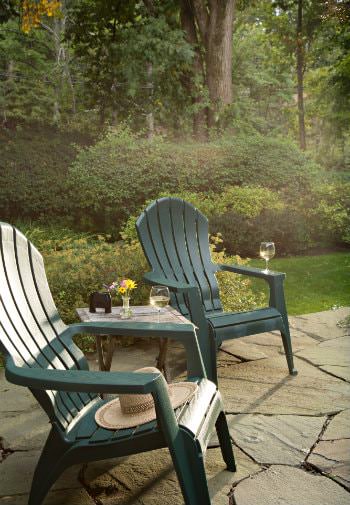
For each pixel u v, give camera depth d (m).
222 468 2.52
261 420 3.02
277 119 24.69
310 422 2.98
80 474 2.52
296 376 3.71
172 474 2.50
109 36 14.90
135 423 2.14
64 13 16.89
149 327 2.62
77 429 2.23
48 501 2.32
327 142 21.09
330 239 10.09
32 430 2.99
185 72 14.25
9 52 17.62
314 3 16.86
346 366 3.86
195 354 2.58
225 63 13.74
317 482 2.38
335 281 7.06
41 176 12.11
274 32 19.27
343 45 17.52
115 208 10.88
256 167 10.76
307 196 10.32
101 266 4.88
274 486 2.36
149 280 3.76
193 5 13.74
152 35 13.49
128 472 2.53
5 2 14.34
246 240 9.16
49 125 16.12
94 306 3.56
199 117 14.03
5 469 2.59
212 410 2.31
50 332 2.54
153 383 1.90
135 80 13.89
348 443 2.72
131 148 11.07
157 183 10.84
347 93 18.61
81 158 11.37
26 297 2.50
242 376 3.74
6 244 2.46
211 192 10.62
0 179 11.80
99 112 15.55
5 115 16.66
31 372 1.98
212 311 4.20
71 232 10.84
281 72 22.06
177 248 4.24
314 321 5.06
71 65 17.41
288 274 7.56
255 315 3.73
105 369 3.39
